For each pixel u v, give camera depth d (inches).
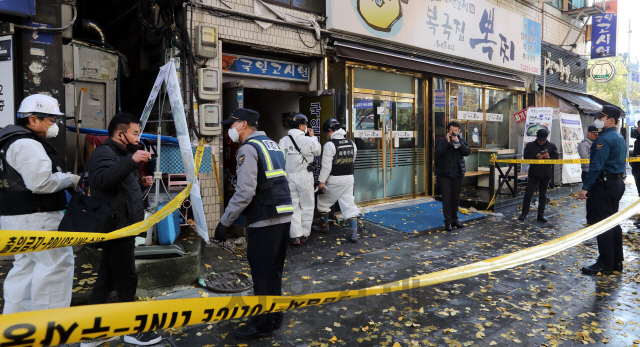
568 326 135.6
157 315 50.1
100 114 230.7
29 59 176.4
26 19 174.9
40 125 111.0
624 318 141.9
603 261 187.2
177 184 191.9
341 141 236.8
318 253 213.6
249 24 237.0
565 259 209.9
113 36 287.6
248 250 125.5
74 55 209.5
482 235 257.6
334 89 277.4
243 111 128.7
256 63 255.8
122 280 113.6
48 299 111.3
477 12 380.2
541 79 492.1
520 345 122.7
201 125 218.1
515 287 170.2
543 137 293.4
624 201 403.2
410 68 314.7
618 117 191.2
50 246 71.7
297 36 259.4
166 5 213.6
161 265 153.8
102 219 106.9
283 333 128.0
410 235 253.3
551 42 524.7
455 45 358.6
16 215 107.5
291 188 218.2
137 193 115.8
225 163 246.7
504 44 416.2
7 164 105.8
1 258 169.6
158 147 154.6
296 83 281.0
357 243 233.8
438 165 268.1
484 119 427.5
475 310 147.0
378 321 137.1
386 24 299.3
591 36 576.7
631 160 280.4
